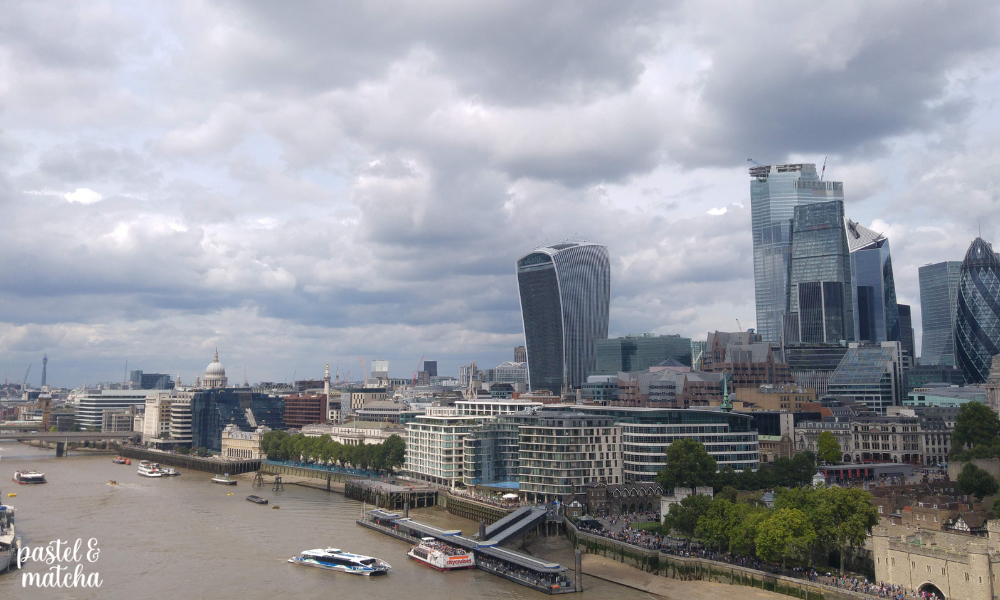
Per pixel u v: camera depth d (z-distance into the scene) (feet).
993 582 547.90
